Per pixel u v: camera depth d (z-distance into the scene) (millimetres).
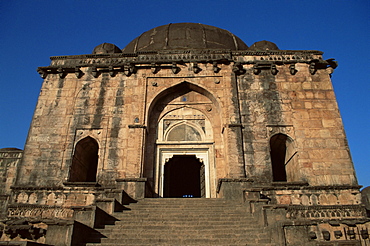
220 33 23078
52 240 9469
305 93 18250
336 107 17859
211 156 17984
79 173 18047
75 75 19141
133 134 17438
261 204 12430
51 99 18516
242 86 18578
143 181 15758
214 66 18875
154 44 21797
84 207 11156
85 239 10195
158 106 19062
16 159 21500
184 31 22359
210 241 9992
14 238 12484
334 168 16391
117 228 11125
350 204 15445
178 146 18250
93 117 17984
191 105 19031
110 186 16281
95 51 21656
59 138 17531
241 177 16203
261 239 10016
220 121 18469
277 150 19016
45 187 16141
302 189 15820
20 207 15711
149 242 10031
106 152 17109
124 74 19047
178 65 19172
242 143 17078
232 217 12055
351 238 13516
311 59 19000
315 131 17266
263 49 21359
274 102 18062
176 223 11516
